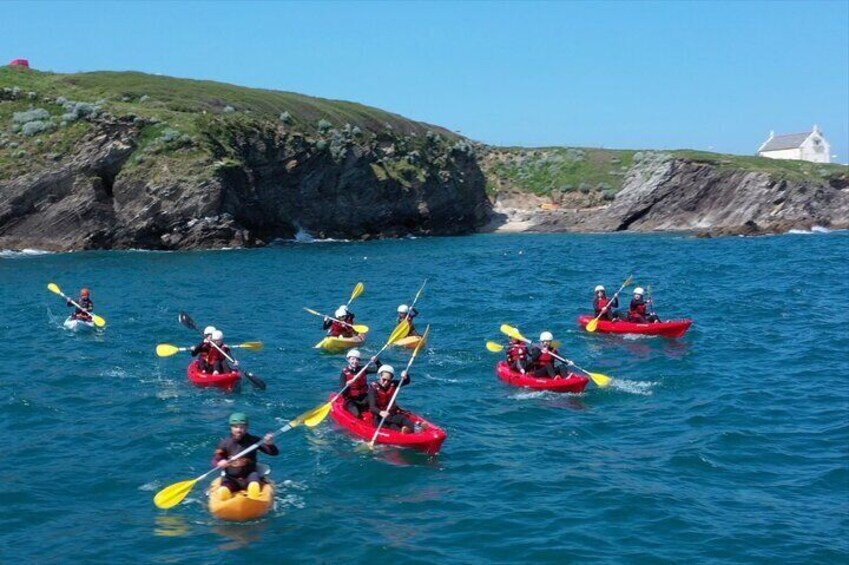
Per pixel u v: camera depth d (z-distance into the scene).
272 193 71.75
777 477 13.35
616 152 114.31
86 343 24.81
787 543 10.92
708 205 86.00
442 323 28.91
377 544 10.95
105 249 60.84
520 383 19.45
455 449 14.85
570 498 12.47
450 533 11.30
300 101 87.25
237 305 33.47
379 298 35.94
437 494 12.71
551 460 14.22
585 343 24.81
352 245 70.56
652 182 87.50
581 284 40.78
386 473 13.59
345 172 77.44
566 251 62.25
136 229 61.00
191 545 10.95
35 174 59.16
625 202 88.94
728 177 84.81
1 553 10.71
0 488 12.88
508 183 108.94
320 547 10.90
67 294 36.50
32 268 47.84
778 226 76.44
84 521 11.72
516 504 12.27
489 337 26.05
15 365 21.64
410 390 19.17
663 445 15.00
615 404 17.95
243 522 11.68
